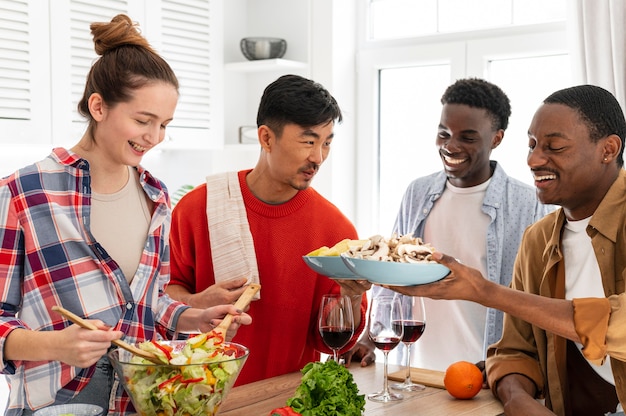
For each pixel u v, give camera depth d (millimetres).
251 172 2152
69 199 1611
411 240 1737
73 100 3064
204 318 1697
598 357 1626
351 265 1677
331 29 3578
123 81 1572
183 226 2137
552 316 1637
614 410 1835
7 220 1549
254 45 3598
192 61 3465
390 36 3629
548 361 1832
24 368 1575
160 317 1762
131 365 1356
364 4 3670
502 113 2490
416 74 3578
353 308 1972
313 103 1910
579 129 1746
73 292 1599
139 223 1746
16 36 2857
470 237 2514
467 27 3398
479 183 2525
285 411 1388
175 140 3389
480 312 2473
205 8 3506
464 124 2432
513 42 3232
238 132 3809
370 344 2150
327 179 3654
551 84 3191
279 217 2090
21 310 1602
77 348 1359
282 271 2094
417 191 2674
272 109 1943
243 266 2055
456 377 1776
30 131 2924
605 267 1759
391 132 3680
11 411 1584
